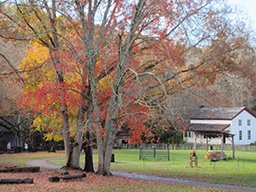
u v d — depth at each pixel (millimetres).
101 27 18844
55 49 19156
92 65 18203
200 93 17047
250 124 53469
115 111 18281
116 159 34625
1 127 45688
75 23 19031
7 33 17625
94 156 38312
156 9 16656
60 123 26453
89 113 19828
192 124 50938
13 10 20750
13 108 37750
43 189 13078
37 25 18766
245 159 34312
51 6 18984
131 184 15828
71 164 21500
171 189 14789
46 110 19656
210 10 16234
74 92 20562
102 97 19984
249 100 55000
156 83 18422
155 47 16609
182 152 44219
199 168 25828
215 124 49750
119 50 17859
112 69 19281
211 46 16578
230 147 48312
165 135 53906
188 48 16875
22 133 49031
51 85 18406
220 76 18219
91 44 18359
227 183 18031
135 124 18781
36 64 21453
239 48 16703
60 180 16016
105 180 16719
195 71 17141
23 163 27844
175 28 17453
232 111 50906
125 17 18359
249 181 18812
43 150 50688
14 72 19328
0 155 40188
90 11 18938
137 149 51125
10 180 14555
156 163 30078
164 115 16234
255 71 17312
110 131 18766
